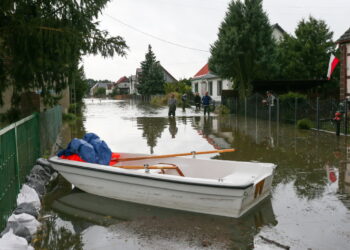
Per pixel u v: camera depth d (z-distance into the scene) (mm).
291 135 13438
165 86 49125
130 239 4406
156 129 16062
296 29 29078
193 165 6480
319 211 5281
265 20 23391
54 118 11906
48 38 6719
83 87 34969
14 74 7301
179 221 4969
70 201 5871
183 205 5309
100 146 6406
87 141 6660
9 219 4613
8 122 8453
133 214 5270
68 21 7426
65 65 7473
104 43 7730
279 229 4652
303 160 8836
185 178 5105
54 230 4734
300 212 5254
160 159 6812
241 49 23453
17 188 5465
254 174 5867
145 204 5648
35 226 4715
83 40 7301
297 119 16984
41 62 6969
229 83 32438
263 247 4141
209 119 21484
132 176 5430
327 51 28656
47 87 8203
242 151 10242
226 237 4426
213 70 25328
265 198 5879
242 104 23828
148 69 67125
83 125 17969
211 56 24734
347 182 6789
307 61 28281
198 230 4645
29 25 6621
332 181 6871
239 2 23484
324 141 11789
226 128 16250
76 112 26453
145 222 4949
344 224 4789
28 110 8344
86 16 7586
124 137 13352
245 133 14320
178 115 25234
